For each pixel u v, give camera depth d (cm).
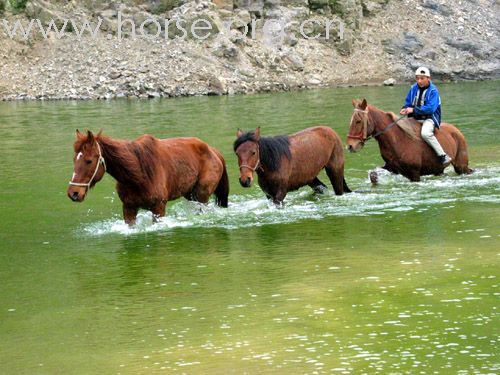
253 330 874
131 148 1248
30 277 1091
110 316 934
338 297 968
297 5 4091
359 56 4059
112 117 2767
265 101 3169
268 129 2375
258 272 1075
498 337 838
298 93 3494
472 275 1032
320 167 1473
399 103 3014
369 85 3797
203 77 3553
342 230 1278
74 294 1015
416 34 4206
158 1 3853
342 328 873
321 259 1124
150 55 3644
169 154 1308
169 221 1353
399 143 1609
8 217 1430
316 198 1515
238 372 775
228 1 3944
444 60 4112
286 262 1116
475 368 769
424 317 897
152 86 3466
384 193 1547
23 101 3369
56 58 3653
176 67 3591
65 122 2666
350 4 4125
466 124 2445
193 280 1051
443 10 4419
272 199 1420
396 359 793
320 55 3981
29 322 925
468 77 4044
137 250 1198
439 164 1647
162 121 2622
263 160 1382
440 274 1041
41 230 1337
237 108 2944
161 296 994
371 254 1141
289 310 930
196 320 909
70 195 1194
